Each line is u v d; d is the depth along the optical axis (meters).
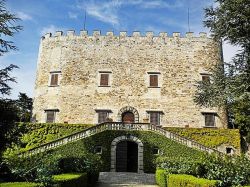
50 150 26.70
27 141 31.11
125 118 34.94
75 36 37.62
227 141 32.22
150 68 36.38
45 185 11.52
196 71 36.41
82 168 18.16
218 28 19.56
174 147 28.17
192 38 37.59
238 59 19.17
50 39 38.16
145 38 37.50
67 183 12.74
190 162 16.84
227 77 19.22
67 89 35.72
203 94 20.36
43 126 31.84
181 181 13.90
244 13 18.36
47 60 37.44
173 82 35.91
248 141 32.97
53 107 35.38
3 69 15.60
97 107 35.06
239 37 18.92
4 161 12.70
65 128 31.86
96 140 28.22
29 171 12.11
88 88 35.69
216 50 37.56
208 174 13.16
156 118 34.69
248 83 18.14
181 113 34.91
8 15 15.10
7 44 15.60
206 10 20.00
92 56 36.84
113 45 37.25
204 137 32.16
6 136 14.86
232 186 11.76
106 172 26.88
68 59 36.78
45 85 36.38
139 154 28.09
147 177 24.30
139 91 35.56
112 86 35.75
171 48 37.16
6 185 9.64
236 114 33.88
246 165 12.71
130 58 36.75
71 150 27.33
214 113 35.16
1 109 14.74
